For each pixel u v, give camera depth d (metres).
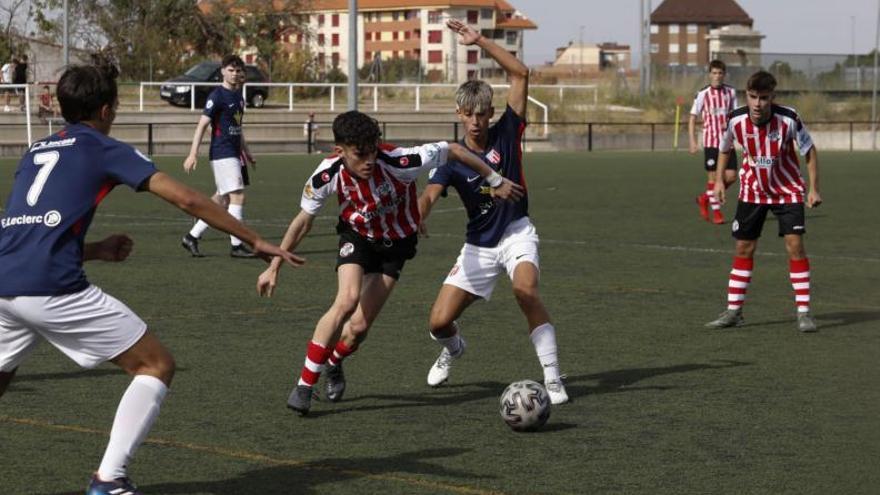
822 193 29.77
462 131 52.25
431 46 142.12
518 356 10.32
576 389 9.14
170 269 15.62
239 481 6.73
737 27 96.88
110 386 8.99
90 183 5.97
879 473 6.93
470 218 8.80
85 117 6.16
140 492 6.52
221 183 16.88
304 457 7.22
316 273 15.35
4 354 6.20
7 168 35.66
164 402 8.55
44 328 5.99
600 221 22.67
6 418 8.05
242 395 8.81
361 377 9.49
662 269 16.05
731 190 31.73
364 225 8.14
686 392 9.03
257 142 48.12
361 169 7.82
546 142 54.75
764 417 8.25
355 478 6.80
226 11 71.94
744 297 12.60
